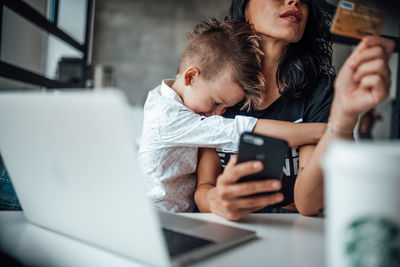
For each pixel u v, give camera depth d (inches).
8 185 47.0
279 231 25.9
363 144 12.7
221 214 29.8
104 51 185.6
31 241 22.6
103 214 18.7
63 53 158.7
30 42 145.4
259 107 46.5
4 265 18.9
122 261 19.4
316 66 46.8
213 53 43.6
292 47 46.4
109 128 15.4
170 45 187.0
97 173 17.3
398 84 84.9
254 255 20.2
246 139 26.4
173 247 20.0
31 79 83.0
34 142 19.4
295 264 18.8
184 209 44.6
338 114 27.9
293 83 45.1
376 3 23.2
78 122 16.3
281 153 27.4
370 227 12.2
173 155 42.9
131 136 15.6
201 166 43.9
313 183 31.5
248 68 42.6
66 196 20.1
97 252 20.9
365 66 23.2
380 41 23.5
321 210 33.3
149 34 186.9
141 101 187.2
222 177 26.8
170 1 186.2
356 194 12.3
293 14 41.1
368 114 119.3
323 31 46.8
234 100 44.3
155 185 43.5
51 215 23.0
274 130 38.8
